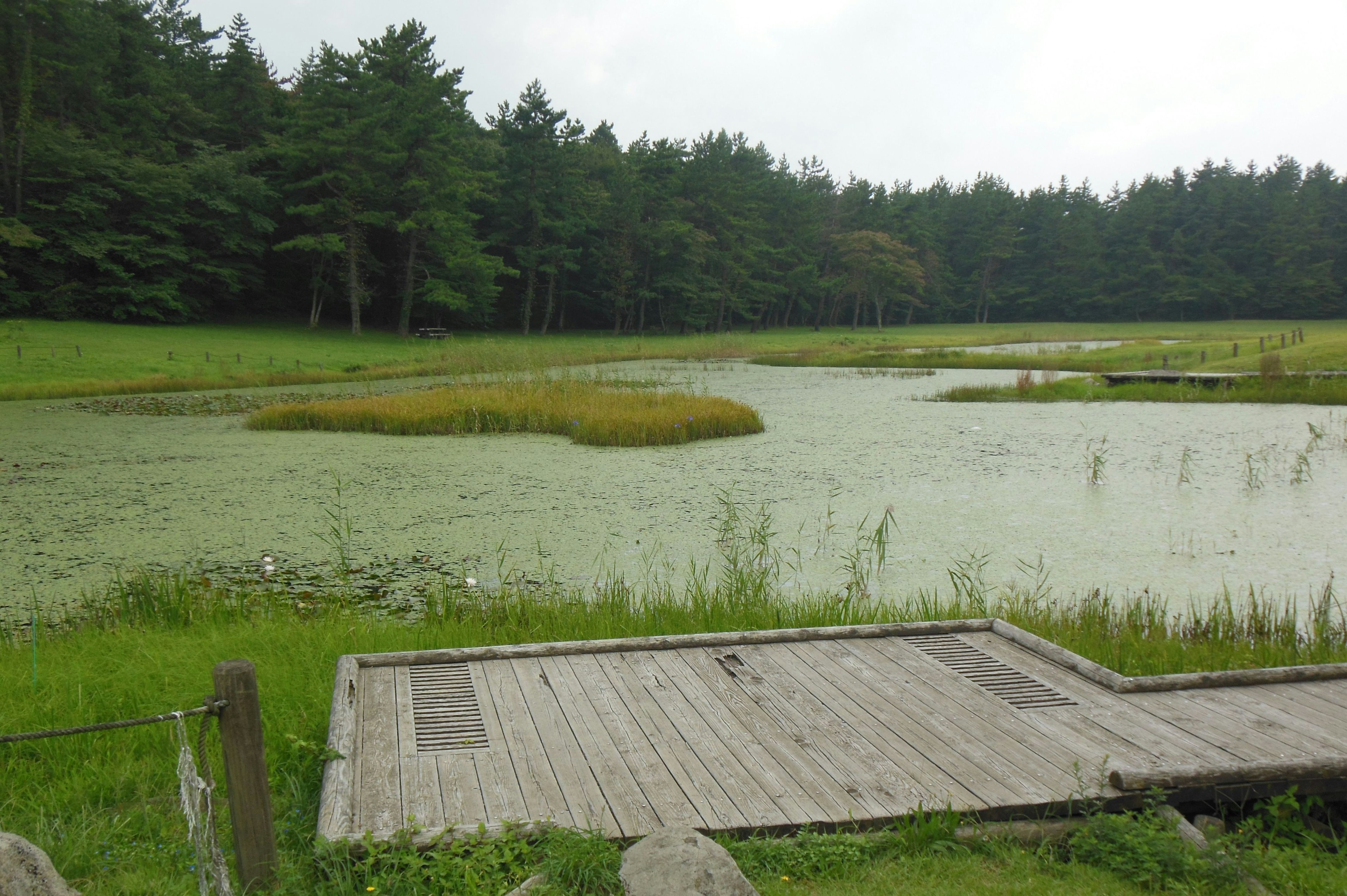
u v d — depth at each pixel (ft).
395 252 176.86
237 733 9.95
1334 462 46.37
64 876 10.68
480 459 48.19
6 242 133.39
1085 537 32.14
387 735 13.48
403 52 170.50
